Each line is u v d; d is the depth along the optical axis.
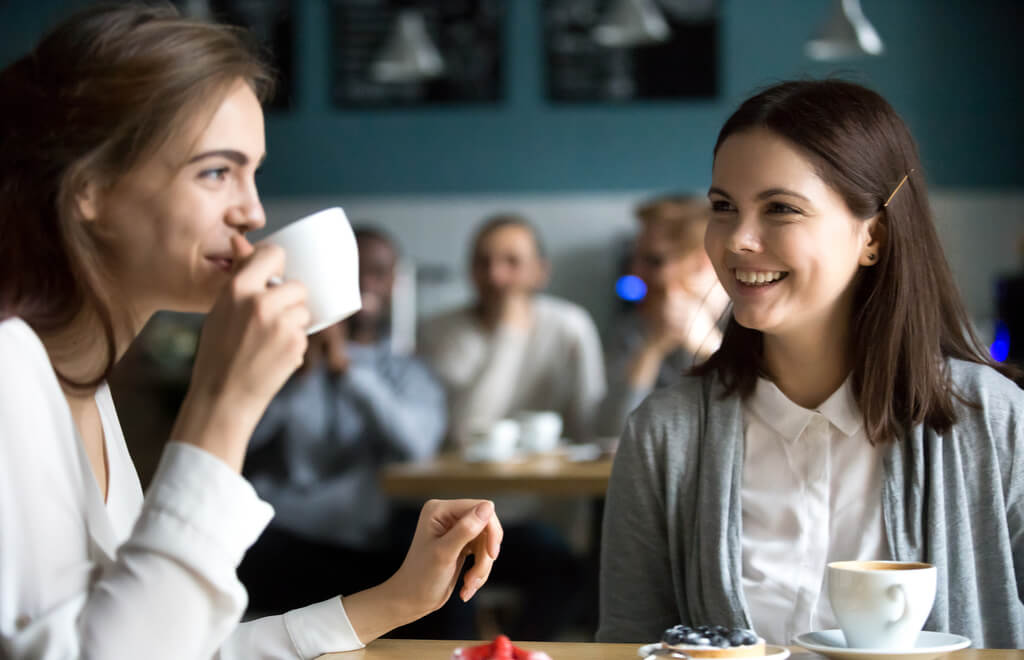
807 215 1.13
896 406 1.20
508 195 4.68
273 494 3.01
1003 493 1.18
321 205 4.72
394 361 3.37
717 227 1.17
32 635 0.74
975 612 1.16
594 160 4.66
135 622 0.74
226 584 0.76
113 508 0.97
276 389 0.81
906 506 1.19
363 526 3.02
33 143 0.85
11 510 0.78
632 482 1.29
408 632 2.77
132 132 0.85
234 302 0.80
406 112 4.71
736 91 4.61
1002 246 4.48
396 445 3.10
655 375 3.13
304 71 4.74
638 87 4.64
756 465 1.25
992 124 4.49
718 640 0.89
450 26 4.71
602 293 4.61
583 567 3.20
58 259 0.86
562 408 3.77
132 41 0.86
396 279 4.39
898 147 1.19
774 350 1.25
